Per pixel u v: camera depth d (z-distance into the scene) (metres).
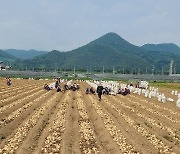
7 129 23.98
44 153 18.00
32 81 97.94
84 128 25.06
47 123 27.06
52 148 18.95
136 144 20.19
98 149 19.27
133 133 23.81
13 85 75.69
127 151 18.59
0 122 26.02
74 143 20.55
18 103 38.59
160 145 20.36
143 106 40.31
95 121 28.52
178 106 41.97
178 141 22.23
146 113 34.41
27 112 32.06
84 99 46.69
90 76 154.38
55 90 62.03
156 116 32.66
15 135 22.03
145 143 20.97
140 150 18.95
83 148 19.28
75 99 45.94
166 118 31.53
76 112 33.38
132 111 35.28
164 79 138.00
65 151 18.47
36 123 26.53
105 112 33.41
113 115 32.22
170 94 64.44
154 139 21.89
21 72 157.38
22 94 51.31
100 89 45.19
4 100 41.41
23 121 27.84
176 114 34.91
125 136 22.25
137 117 31.47
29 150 18.69
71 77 143.75
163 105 43.34
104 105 39.69
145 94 56.12
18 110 32.81
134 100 48.31
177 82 117.50
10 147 18.89
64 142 20.42
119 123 27.69
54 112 33.34
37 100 42.34
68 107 36.69
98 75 161.12
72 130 24.33
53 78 127.69
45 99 45.03
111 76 154.00
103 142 21.22
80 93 56.06
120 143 20.25
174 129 26.28
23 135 22.09
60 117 29.59
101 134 23.28
